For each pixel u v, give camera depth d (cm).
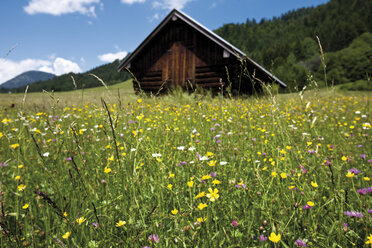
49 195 205
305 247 139
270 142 309
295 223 158
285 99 712
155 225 162
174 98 909
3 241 146
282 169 228
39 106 516
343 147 320
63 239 160
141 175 223
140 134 261
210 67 1319
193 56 1371
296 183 205
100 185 207
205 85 1321
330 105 815
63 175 238
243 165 265
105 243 150
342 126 472
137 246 148
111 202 187
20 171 242
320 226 157
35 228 171
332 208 173
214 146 304
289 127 400
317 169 240
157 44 1477
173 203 189
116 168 223
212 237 143
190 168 249
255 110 552
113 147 269
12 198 210
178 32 1420
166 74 1438
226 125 443
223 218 171
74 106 586
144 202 196
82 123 437
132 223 156
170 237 155
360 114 612
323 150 302
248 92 1532
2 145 318
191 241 147
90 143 322
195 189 213
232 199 197
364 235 154
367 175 234
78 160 258
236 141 341
